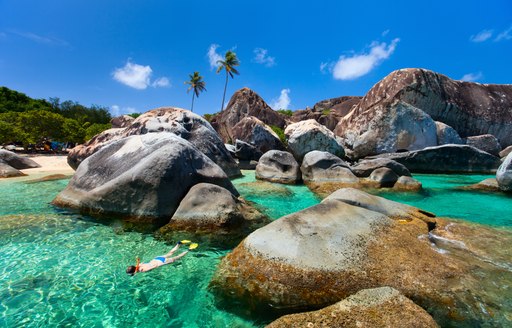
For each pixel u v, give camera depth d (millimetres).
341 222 5207
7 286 4477
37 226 6961
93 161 9211
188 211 7059
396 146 21031
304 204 10000
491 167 19062
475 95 24781
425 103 23000
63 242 6145
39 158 23641
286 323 3203
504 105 24656
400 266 4375
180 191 7723
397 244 4895
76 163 16359
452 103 23266
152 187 7457
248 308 3988
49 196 10016
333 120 37250
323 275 4164
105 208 7672
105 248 5918
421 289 4039
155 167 7633
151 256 5613
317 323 3166
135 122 16656
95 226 7059
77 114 59250
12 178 14055
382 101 22812
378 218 5641
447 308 3805
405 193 11906
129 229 6906
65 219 7449
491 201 10742
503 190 11945
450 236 6051
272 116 35469
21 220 7305
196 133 16031
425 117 21078
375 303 3453
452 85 24500
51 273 4902
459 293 4062
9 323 3648
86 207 7898
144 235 6605
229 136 33969
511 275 4625
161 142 8695
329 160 13984
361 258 4441
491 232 6547
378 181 12914
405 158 18922
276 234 4840
